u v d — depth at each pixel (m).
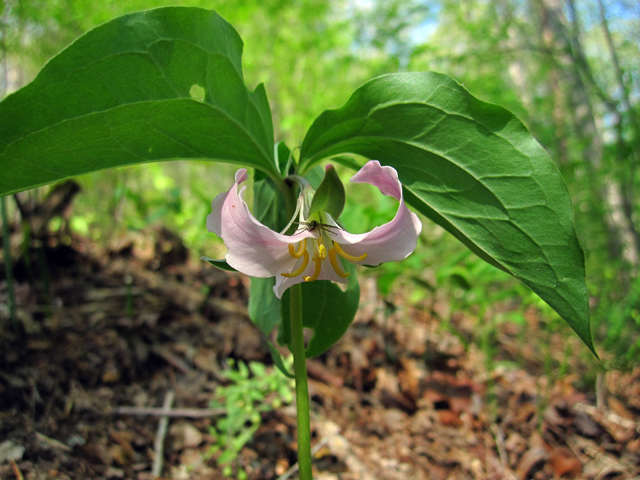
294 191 0.14
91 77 0.10
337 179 0.12
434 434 0.24
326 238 0.12
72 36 0.41
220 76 0.11
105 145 0.11
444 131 0.12
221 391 0.20
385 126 0.13
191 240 0.41
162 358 0.25
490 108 0.12
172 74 0.11
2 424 0.17
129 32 0.10
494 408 0.26
